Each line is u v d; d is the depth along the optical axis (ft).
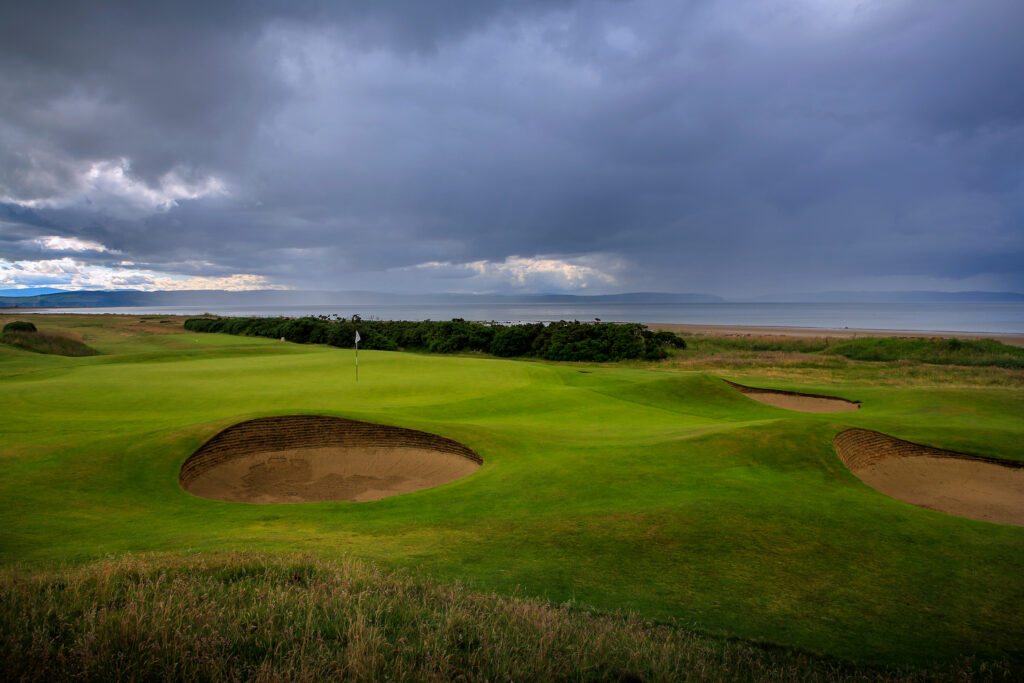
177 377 93.71
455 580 24.80
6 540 28.43
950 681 18.34
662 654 17.65
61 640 14.88
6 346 143.33
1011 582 26.61
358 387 87.71
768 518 33.40
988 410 81.00
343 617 18.02
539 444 52.80
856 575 26.94
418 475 49.93
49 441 49.03
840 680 18.12
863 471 50.75
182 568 22.13
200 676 13.79
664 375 119.03
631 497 37.24
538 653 16.47
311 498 44.70
